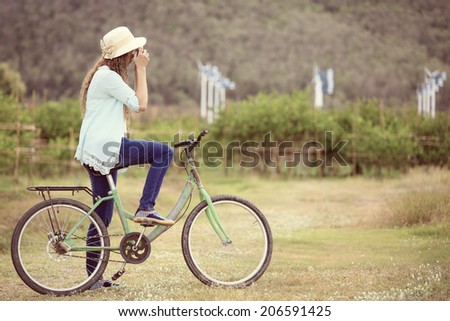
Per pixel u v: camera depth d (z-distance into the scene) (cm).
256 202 4034
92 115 1644
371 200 4016
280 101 6431
